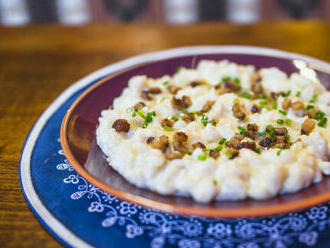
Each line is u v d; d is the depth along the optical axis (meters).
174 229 0.23
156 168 0.25
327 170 0.26
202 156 0.25
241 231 0.23
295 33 0.47
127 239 0.23
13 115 0.36
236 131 0.29
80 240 0.23
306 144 0.27
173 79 0.36
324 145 0.27
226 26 0.50
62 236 0.23
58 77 0.41
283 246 0.22
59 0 0.75
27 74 0.42
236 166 0.24
